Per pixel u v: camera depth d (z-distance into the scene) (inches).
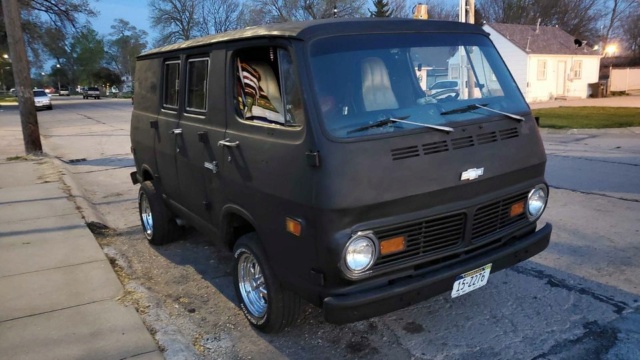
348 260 111.0
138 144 229.0
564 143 487.5
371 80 125.3
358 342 143.6
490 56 153.4
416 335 145.9
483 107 138.7
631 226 228.8
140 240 243.9
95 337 141.1
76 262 200.2
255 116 137.0
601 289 168.2
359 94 121.6
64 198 310.2
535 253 144.5
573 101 1124.5
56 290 173.5
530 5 2167.8
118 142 664.4
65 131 837.2
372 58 127.2
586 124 602.5
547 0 2139.5
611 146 453.1
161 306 165.0
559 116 719.1
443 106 132.6
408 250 119.6
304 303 145.0
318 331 150.0
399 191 115.3
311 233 114.3
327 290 115.2
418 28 140.5
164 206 219.1
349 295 113.5
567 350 134.0
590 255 197.3
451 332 146.4
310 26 124.3
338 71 121.0
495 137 134.0
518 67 1160.2
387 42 132.0
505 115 139.3
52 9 1400.1
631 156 397.4
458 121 129.6
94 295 169.0
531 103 1101.7
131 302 163.8
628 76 1389.0
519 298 164.4
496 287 172.7
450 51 142.4
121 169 453.7
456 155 124.4
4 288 175.5
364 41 128.5
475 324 149.9
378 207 113.0
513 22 2188.7
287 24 132.4
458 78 142.6
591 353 132.0
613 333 140.9
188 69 174.6
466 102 138.7
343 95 119.1
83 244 222.1
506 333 144.1
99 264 197.8
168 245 233.1
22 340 139.8
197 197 173.2
